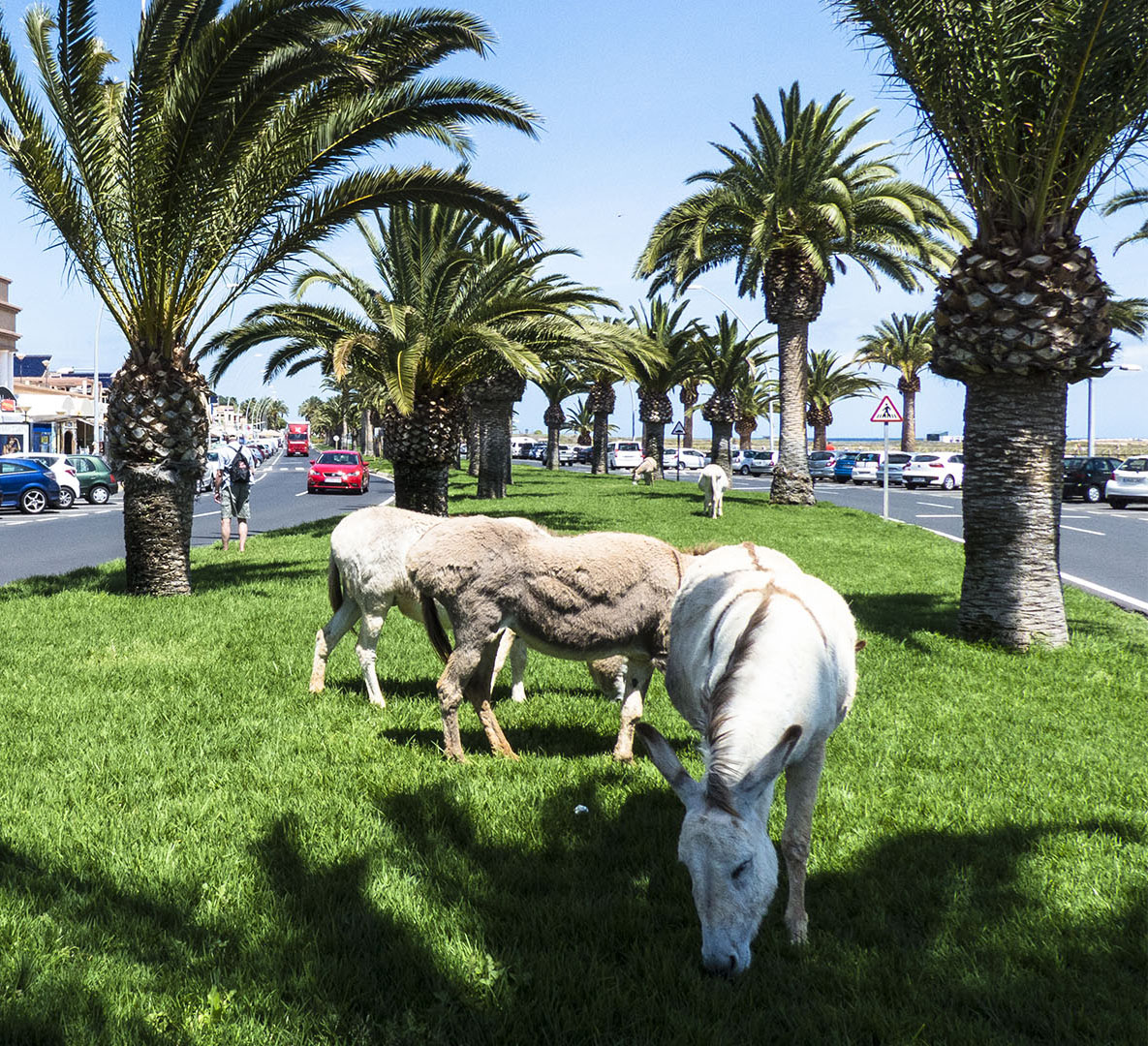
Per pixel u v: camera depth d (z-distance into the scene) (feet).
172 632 32.65
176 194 38.42
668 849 15.30
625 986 11.48
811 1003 11.10
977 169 31.96
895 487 172.04
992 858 15.08
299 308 62.44
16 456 98.22
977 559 33.24
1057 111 29.94
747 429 253.03
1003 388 32.42
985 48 29.68
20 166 38.58
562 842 15.58
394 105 40.16
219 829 15.80
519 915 13.14
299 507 107.24
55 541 69.97
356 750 20.20
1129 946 12.43
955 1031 10.52
